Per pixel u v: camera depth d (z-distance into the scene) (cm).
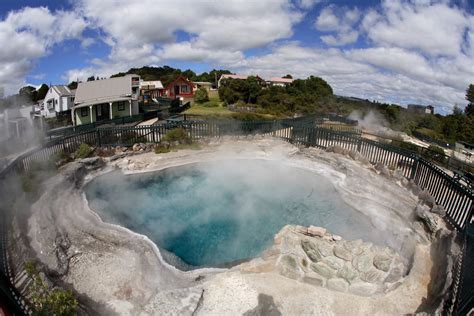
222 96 5172
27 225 962
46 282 706
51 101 4059
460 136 3497
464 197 941
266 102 4562
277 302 677
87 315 641
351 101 4659
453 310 583
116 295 715
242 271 773
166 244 962
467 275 616
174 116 3472
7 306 536
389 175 1409
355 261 747
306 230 913
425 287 729
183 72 10700
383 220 1078
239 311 651
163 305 664
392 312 659
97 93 3453
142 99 5312
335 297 698
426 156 1762
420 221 1000
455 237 845
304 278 740
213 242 978
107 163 1642
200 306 663
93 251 873
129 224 1071
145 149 1861
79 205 1166
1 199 952
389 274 743
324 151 1816
